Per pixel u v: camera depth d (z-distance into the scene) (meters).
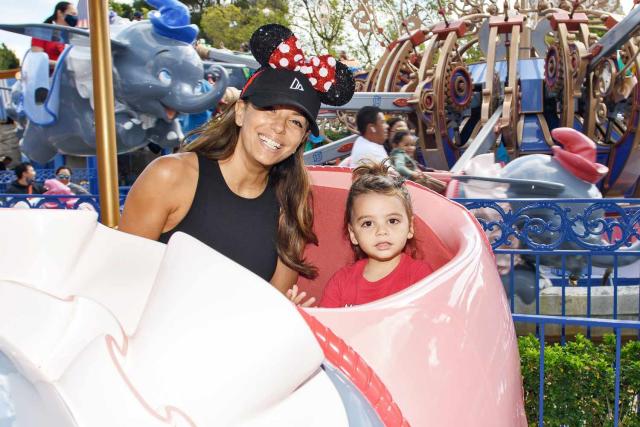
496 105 9.09
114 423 0.59
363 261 2.09
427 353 0.97
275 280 1.95
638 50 8.22
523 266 4.69
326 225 2.23
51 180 7.62
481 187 4.95
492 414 1.03
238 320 0.68
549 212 4.48
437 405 0.93
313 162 9.10
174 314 0.69
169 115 9.88
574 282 5.43
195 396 0.66
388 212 1.92
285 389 0.70
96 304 0.74
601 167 4.82
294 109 1.65
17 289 0.74
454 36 8.98
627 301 4.59
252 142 1.68
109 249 0.93
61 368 0.67
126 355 0.68
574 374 2.90
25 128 12.17
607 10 10.44
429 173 5.11
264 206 1.84
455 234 1.76
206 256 0.72
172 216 1.76
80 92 9.95
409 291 1.08
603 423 2.89
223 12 32.03
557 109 9.41
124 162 14.10
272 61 1.61
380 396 0.84
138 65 9.50
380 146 4.61
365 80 11.70
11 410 0.63
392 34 20.06
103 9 2.21
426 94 8.83
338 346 0.84
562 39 8.50
